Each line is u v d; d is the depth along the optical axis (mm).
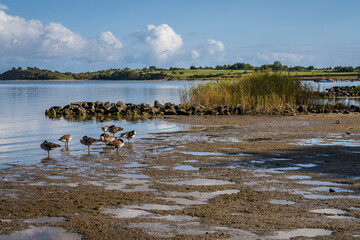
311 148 17109
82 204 9320
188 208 8953
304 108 35875
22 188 10891
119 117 34969
